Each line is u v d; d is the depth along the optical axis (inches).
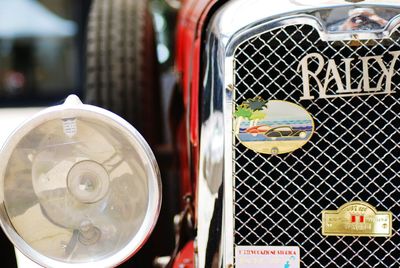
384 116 63.5
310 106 63.7
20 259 73.1
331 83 63.3
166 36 135.6
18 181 61.3
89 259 62.0
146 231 61.3
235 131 64.4
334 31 62.7
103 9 99.6
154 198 61.4
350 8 62.8
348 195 64.6
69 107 60.9
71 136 61.6
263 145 64.3
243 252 65.3
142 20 99.0
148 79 94.4
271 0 64.7
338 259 65.2
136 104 90.9
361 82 63.1
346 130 63.7
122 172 62.2
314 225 65.0
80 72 208.8
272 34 63.6
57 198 62.1
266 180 64.7
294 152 64.2
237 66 64.2
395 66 63.0
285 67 63.6
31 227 61.9
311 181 64.5
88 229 62.2
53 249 62.1
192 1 91.4
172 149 98.3
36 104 207.8
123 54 93.8
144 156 61.2
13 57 207.2
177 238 75.9
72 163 61.9
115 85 91.4
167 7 135.6
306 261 65.4
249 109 64.1
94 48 94.5
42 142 61.5
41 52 207.8
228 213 64.7
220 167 64.9
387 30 62.6
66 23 207.2
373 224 64.7
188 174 80.6
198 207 67.9
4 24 205.3
